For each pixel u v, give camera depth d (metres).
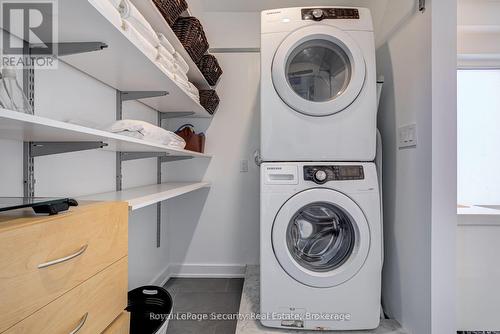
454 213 1.19
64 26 0.84
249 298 1.65
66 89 1.13
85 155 1.28
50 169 1.06
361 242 1.34
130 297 1.50
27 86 0.94
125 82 1.40
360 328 1.34
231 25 2.38
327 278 1.33
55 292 0.62
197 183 2.17
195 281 2.29
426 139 1.23
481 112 2.06
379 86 1.56
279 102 1.42
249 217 2.39
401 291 1.44
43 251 0.58
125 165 1.67
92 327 0.75
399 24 1.46
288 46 1.39
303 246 1.50
